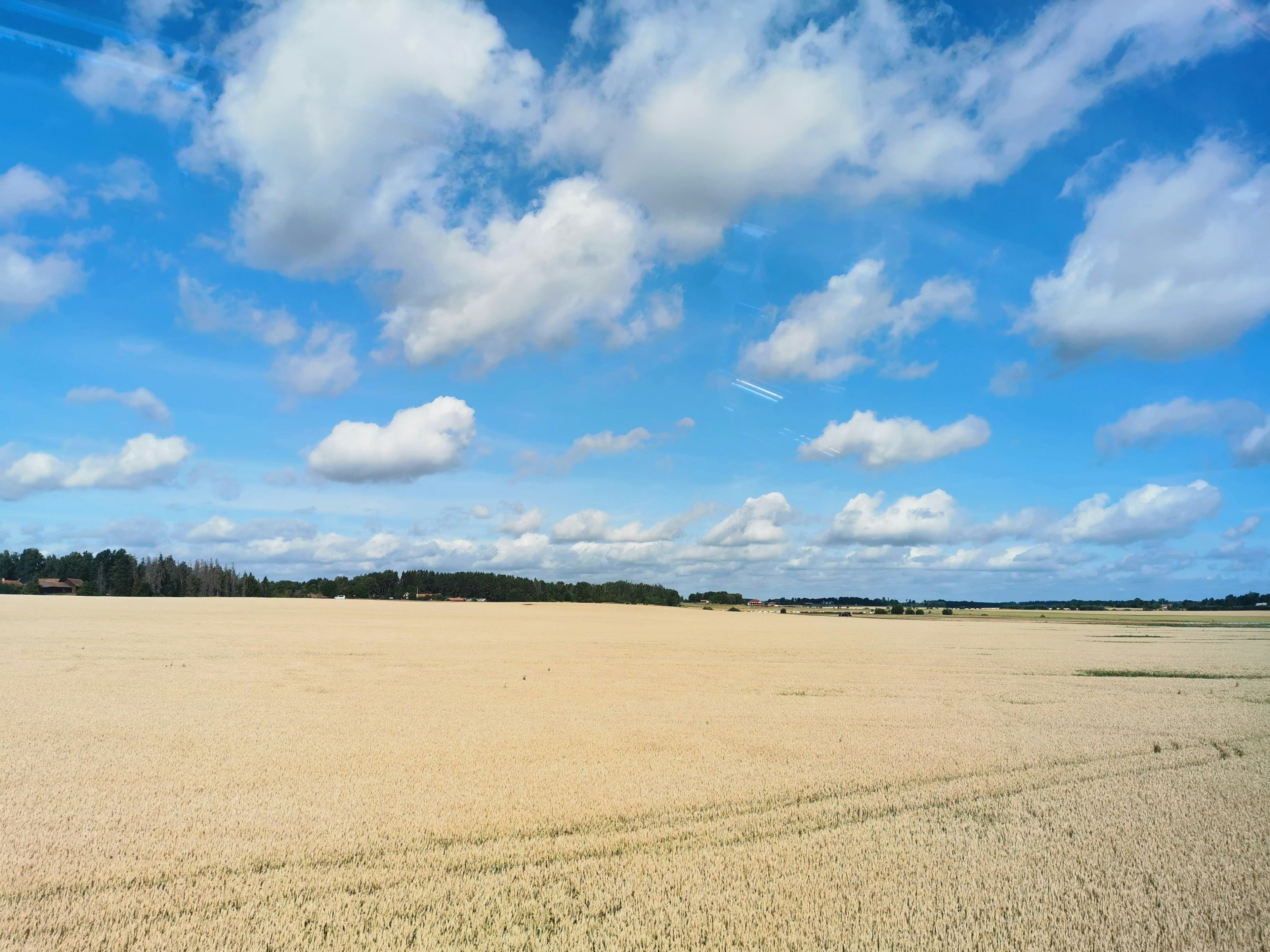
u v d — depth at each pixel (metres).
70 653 32.28
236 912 7.39
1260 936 7.23
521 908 7.64
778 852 9.46
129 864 8.66
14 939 6.75
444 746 15.33
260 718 18.25
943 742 16.45
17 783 12.03
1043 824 10.74
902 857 9.30
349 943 6.79
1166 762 14.80
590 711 20.34
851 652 42.19
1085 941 7.11
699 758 14.70
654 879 8.50
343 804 11.16
